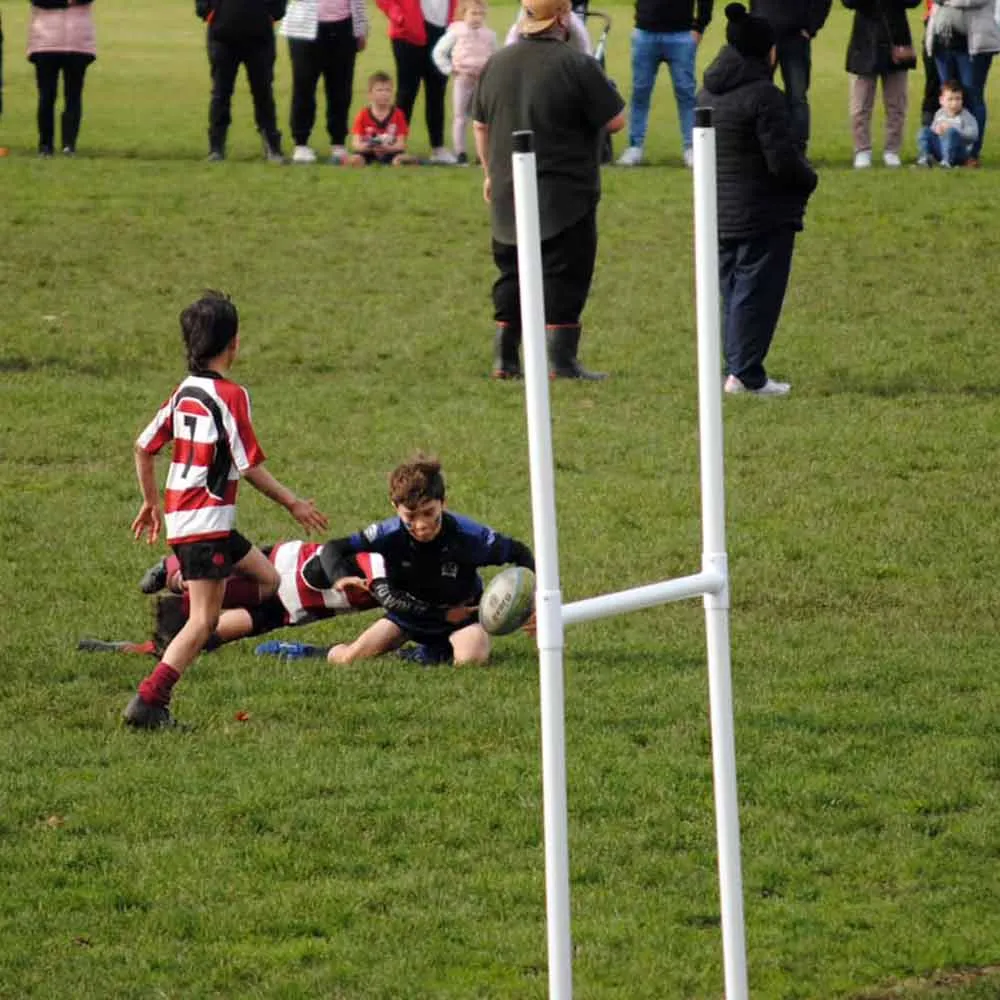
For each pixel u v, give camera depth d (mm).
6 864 24516
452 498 41500
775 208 49000
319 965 22141
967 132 80625
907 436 46719
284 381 51938
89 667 31625
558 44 49375
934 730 29250
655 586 19484
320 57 79250
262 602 32344
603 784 27016
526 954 22344
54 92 80500
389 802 26406
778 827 25844
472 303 60438
